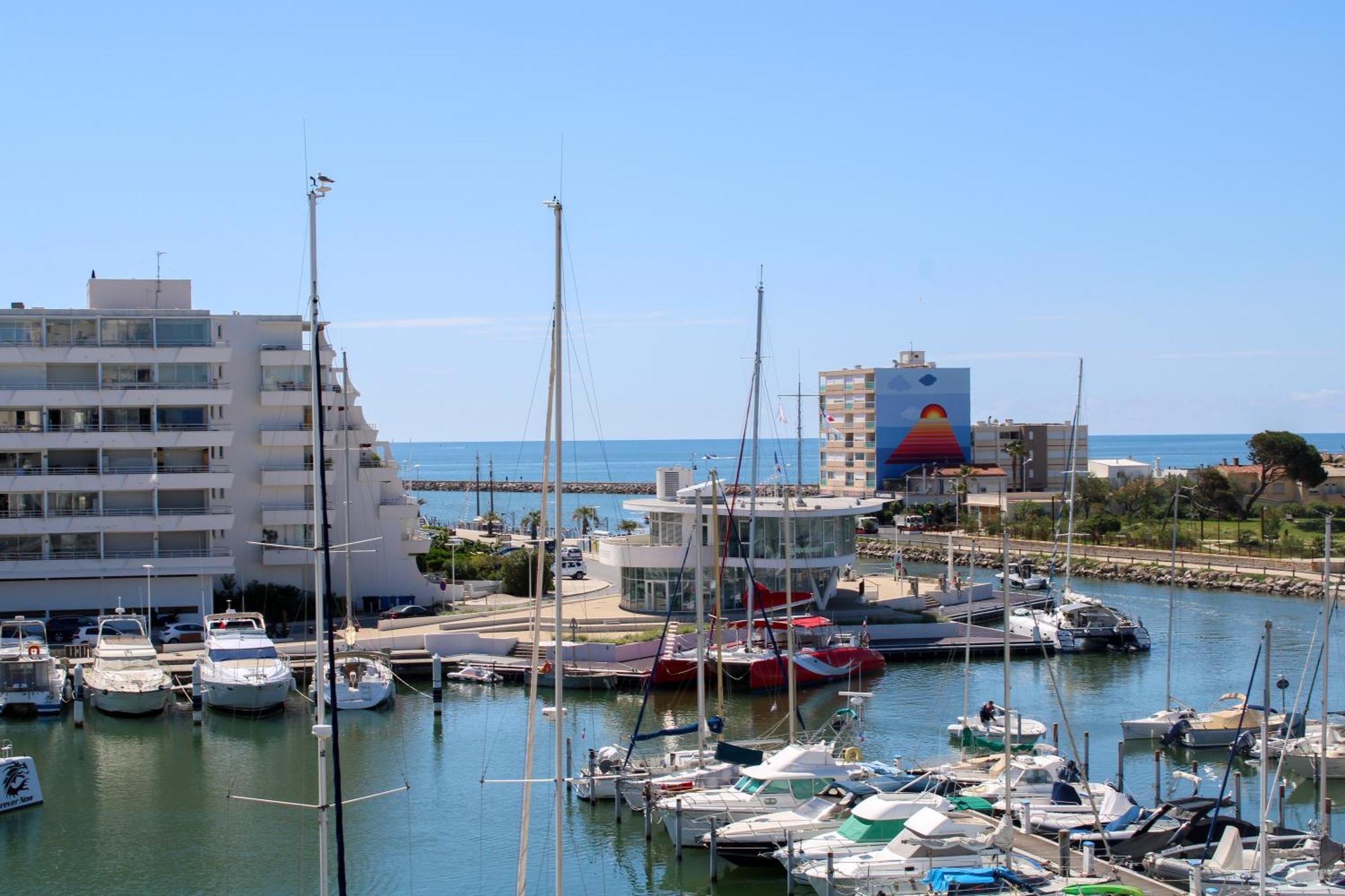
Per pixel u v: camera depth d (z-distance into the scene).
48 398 97.69
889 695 83.81
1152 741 72.31
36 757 69.50
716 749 61.88
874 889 45.72
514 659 90.38
